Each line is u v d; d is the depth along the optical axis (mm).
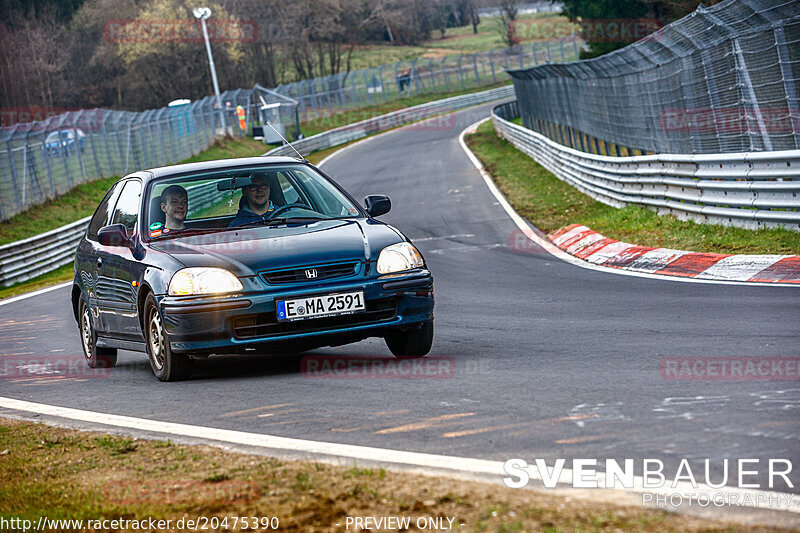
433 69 177375
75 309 19344
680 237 27297
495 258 30953
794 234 24094
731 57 27828
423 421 10406
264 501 7844
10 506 8680
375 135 124938
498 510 7027
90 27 153375
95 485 9000
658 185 32688
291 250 14047
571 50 182750
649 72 35656
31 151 63406
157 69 147625
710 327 15508
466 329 18078
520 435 9445
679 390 10914
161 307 13844
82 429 11766
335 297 13688
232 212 15594
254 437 10336
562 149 49781
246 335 13625
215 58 149375
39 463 10219
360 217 15703
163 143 84812
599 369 12656
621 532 6453
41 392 15375
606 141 46469
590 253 28922
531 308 20219
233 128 112375
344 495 7715
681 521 6652
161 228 15445
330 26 173875
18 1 148625
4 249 48594
